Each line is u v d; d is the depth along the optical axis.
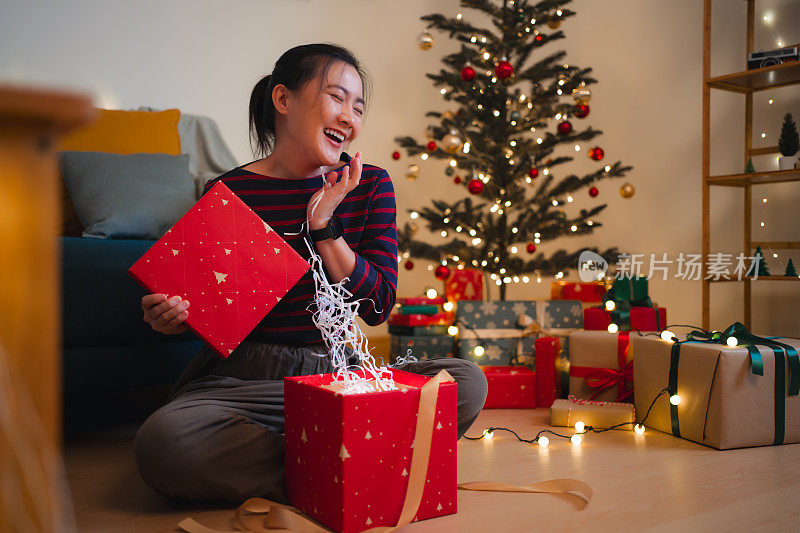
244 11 3.15
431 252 3.13
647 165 3.33
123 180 2.11
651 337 2.02
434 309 2.60
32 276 0.50
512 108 3.09
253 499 1.24
